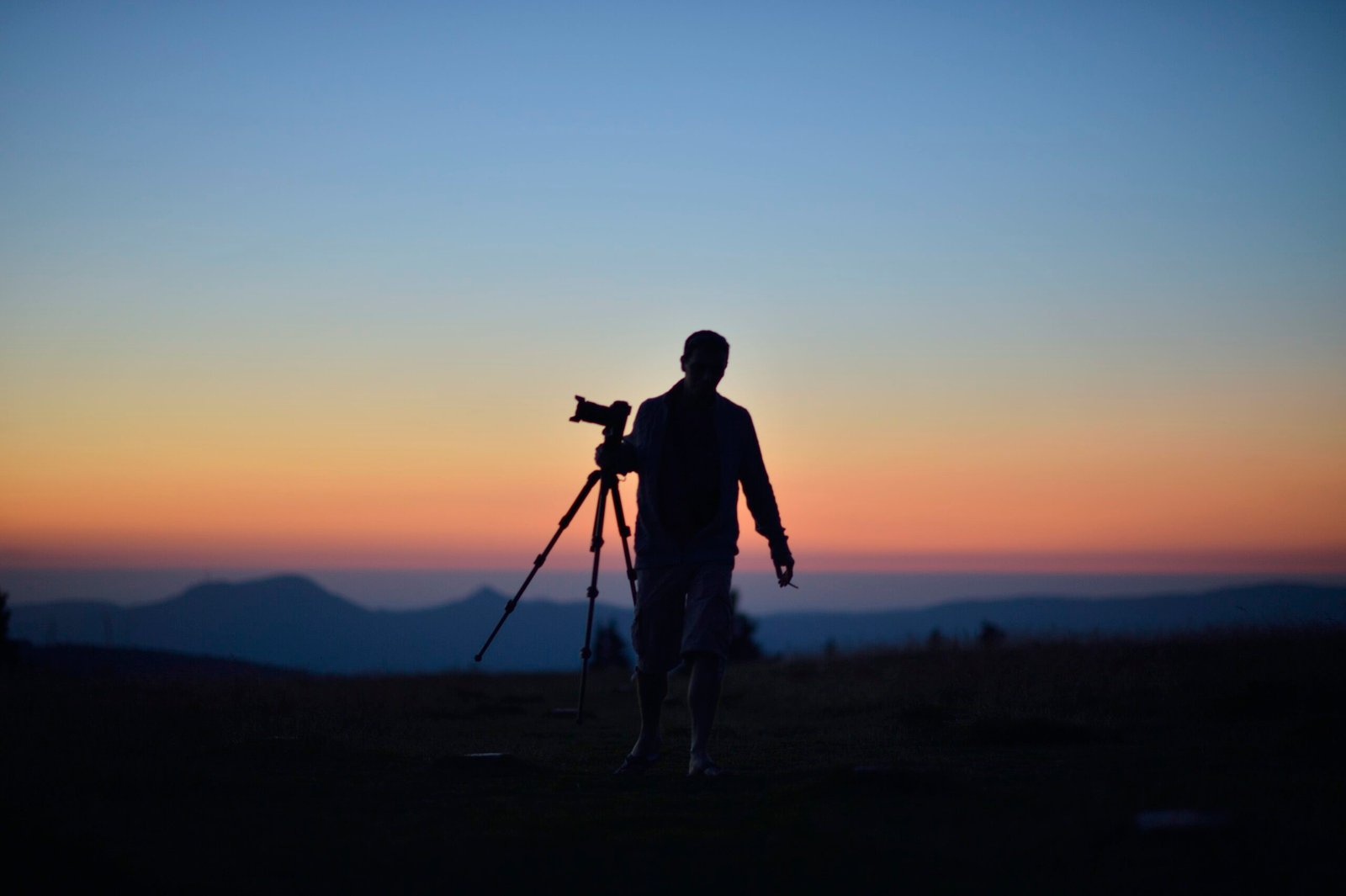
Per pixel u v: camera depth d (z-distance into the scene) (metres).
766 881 3.65
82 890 3.63
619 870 3.84
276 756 7.01
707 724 6.34
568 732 9.72
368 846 4.24
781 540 6.77
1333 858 3.73
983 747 7.39
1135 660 12.30
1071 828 4.14
